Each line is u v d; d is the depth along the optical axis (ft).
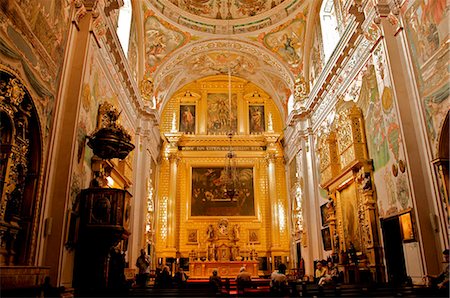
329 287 23.04
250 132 74.23
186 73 70.85
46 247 25.18
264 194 70.33
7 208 22.26
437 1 26.55
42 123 25.12
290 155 67.10
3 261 21.63
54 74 27.12
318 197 52.47
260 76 72.38
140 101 53.06
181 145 72.54
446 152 26.00
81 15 31.19
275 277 29.50
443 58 25.91
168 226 65.98
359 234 37.93
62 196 26.30
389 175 32.73
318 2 52.85
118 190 29.96
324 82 48.11
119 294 21.74
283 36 59.16
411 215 28.25
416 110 29.01
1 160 21.13
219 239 64.75
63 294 22.56
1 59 20.18
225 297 20.47
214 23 58.49
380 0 32.91
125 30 48.29
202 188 69.87
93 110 33.76
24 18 22.47
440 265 26.17
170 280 38.04
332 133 46.01
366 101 37.68
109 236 28.68
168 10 54.75
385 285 24.22
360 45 38.93
